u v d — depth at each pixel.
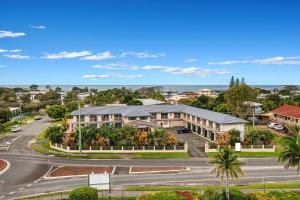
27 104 188.88
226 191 46.06
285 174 62.12
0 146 90.69
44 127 126.88
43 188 55.16
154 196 45.16
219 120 90.81
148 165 69.50
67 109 154.00
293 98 176.25
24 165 70.56
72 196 45.28
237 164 46.00
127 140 81.88
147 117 106.25
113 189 53.66
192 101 177.25
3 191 53.81
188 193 49.94
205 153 79.38
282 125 114.81
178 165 69.19
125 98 177.25
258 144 82.62
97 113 108.38
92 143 82.06
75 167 68.56
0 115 135.00
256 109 142.50
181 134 105.94
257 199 46.38
